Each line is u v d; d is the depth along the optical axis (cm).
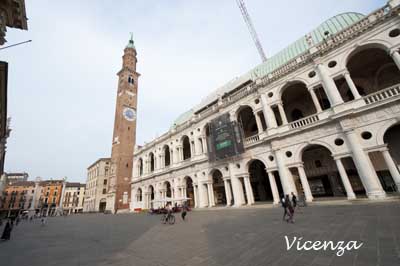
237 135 2642
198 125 3459
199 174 3225
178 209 3094
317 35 2753
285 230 946
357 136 1731
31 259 823
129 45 7319
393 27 1675
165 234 1208
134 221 2292
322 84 2052
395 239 621
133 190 5041
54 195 9606
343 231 793
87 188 8169
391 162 1550
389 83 2158
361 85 2311
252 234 945
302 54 2308
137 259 722
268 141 2369
